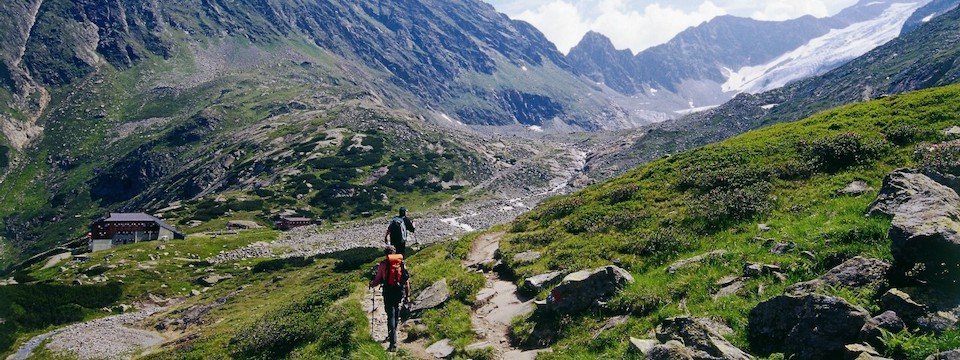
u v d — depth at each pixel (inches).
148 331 2297.0
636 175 1440.7
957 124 1042.7
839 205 783.7
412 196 6560.0
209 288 3102.9
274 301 2273.6
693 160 1349.7
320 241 4490.7
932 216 463.8
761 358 434.3
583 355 547.8
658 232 889.5
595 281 664.4
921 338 368.2
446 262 1112.2
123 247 4010.8
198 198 6491.1
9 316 2546.8
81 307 2751.0
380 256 3100.4
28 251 7716.5
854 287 466.9
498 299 826.2
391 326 632.4
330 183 6560.0
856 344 380.8
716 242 793.6
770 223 799.1
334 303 955.3
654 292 615.8
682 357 389.7
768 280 563.5
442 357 633.0
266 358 841.5
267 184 6727.4
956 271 407.8
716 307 545.6
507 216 5684.1
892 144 1027.3
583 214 1187.9
